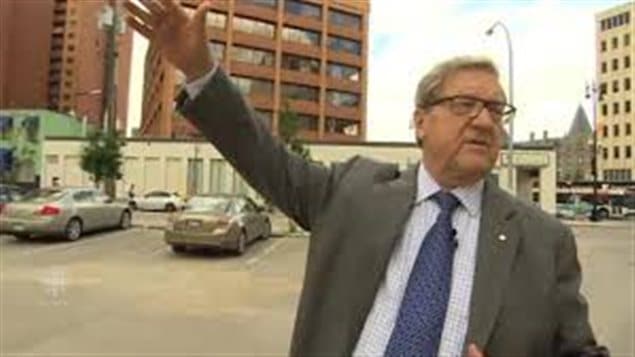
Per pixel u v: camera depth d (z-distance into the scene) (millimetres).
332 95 97562
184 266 17844
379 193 2275
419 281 2154
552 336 2164
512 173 37219
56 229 21859
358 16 99375
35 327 10062
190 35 2166
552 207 48375
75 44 83062
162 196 46938
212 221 19594
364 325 2156
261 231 23094
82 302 12320
